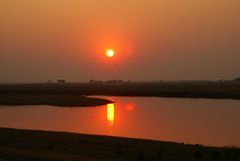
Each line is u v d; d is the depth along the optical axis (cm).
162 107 7388
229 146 2766
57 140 2948
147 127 4462
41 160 2109
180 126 4534
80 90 13662
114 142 2805
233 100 9144
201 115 5853
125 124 4781
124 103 8506
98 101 8519
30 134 3291
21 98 9362
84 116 5869
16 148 2655
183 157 2259
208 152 2372
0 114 6406
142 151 2427
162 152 2397
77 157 2269
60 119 5491
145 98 10394
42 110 7069
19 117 5884
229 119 5303
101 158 2270
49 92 12388
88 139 2969
